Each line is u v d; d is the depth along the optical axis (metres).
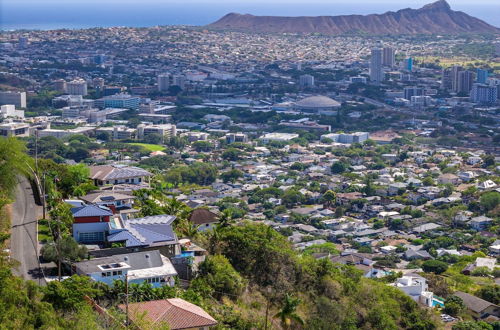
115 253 125.69
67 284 107.06
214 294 125.62
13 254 121.19
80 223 130.25
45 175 154.75
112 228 130.25
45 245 121.50
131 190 164.38
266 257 145.00
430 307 163.25
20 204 144.38
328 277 147.88
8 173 146.00
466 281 193.62
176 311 103.06
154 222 138.12
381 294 155.25
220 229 150.38
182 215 158.38
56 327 95.44
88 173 169.75
